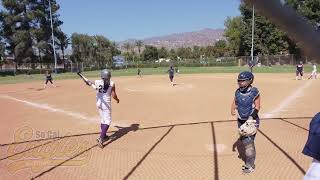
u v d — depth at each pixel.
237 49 86.31
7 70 62.72
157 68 70.06
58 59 69.06
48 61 67.88
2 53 63.44
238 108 6.47
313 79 31.14
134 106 15.70
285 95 18.70
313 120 3.46
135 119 12.34
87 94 21.69
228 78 35.41
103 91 8.49
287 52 71.06
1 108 15.96
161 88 24.73
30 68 64.50
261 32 73.12
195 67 67.44
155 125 11.16
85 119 12.56
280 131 9.73
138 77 39.97
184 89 23.72
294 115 12.38
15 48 63.59
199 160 7.36
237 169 6.73
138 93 21.50
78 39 84.81
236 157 7.49
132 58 106.00
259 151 7.82
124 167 7.03
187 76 40.09
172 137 9.42
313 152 3.39
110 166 7.11
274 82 27.91
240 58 69.00
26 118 13.00
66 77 43.81
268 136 9.16
